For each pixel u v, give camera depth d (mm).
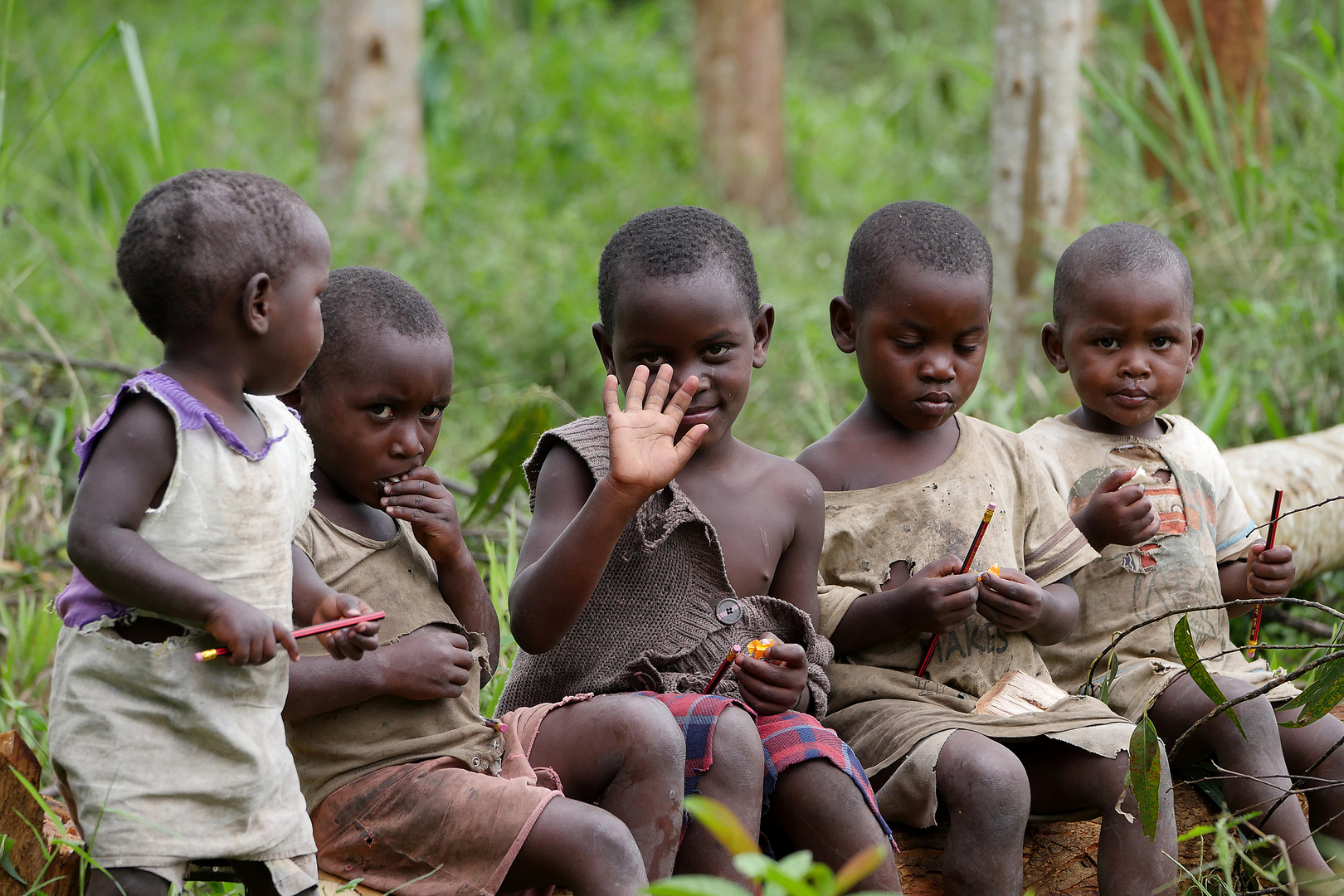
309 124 41250
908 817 10188
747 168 39438
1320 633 15148
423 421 9438
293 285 8125
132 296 8102
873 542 11211
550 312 23531
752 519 10445
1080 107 23281
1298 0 29562
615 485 9219
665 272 9969
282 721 8914
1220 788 11133
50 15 43000
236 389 8211
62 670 8055
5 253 22625
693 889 5340
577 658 10273
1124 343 12102
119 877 7797
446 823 8859
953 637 11156
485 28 35812
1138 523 11508
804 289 26500
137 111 33812
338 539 9289
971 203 35500
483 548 16312
